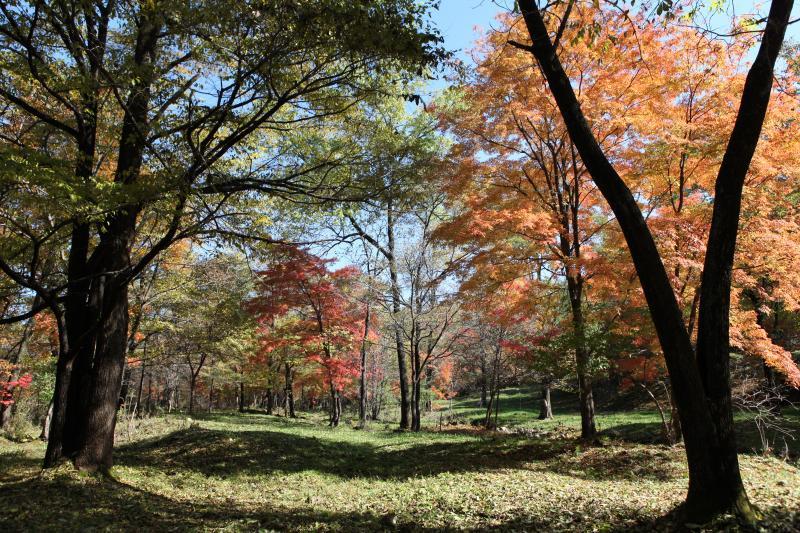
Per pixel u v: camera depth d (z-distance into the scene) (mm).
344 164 9805
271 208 12398
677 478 9453
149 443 14977
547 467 11469
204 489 9477
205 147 8734
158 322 21312
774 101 10008
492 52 12977
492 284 13891
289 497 9086
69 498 7383
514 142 13734
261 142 12609
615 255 12266
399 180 9812
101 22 9273
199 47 8750
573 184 14367
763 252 10602
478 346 24641
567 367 14078
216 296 20422
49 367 21031
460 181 13523
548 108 12234
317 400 59562
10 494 7516
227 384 42156
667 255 10680
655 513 6301
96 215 7508
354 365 25797
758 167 10055
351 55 7508
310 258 21375
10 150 6375
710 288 5500
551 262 13617
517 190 14039
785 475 9039
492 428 23750
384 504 8258
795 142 10422
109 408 9555
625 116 11531
